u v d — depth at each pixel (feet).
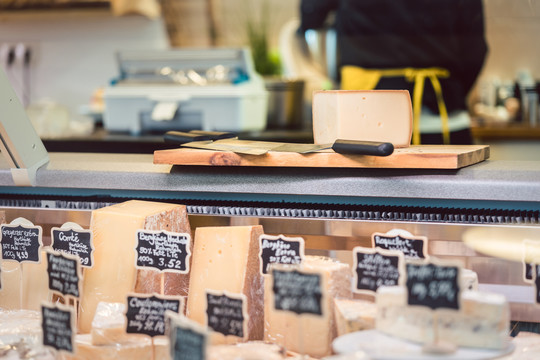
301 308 4.25
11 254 5.57
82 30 18.25
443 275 3.97
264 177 5.63
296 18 16.90
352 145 5.26
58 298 5.76
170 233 5.10
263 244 5.04
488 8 15.34
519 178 5.12
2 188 6.73
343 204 5.86
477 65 11.63
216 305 4.65
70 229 5.34
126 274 5.25
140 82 14.67
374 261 4.74
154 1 17.56
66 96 18.56
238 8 17.26
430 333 4.06
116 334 4.77
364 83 11.69
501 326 3.99
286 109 14.43
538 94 14.74
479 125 14.62
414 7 11.38
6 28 18.54
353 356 3.82
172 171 5.92
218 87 13.96
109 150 13.83
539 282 4.66
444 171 5.36
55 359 4.72
